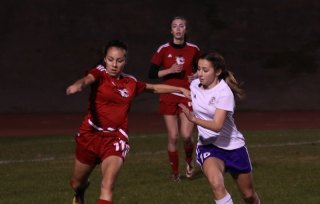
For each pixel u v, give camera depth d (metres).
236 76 90.75
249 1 106.75
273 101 84.31
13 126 63.00
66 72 89.94
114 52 19.23
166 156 38.81
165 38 97.88
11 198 25.72
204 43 97.88
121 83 19.70
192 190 27.38
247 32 100.81
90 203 24.91
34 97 83.69
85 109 81.19
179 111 29.89
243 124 64.06
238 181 20.27
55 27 98.31
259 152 40.28
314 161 36.31
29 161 36.78
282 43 98.88
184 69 30.09
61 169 33.69
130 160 36.97
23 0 101.69
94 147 19.67
